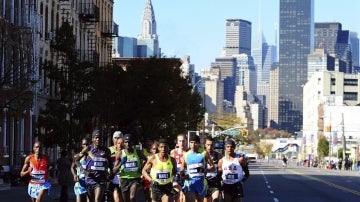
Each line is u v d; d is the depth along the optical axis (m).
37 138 49.22
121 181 22.45
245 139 193.12
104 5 82.75
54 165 53.78
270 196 41.56
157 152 23.77
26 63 39.59
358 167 145.25
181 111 64.75
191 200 22.25
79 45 70.25
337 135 198.00
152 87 57.88
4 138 49.94
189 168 22.14
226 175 20.92
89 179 21.77
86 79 47.25
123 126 59.94
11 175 46.47
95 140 21.88
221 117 193.62
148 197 26.33
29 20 49.41
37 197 21.72
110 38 85.31
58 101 46.88
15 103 38.97
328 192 46.41
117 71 57.12
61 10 64.44
